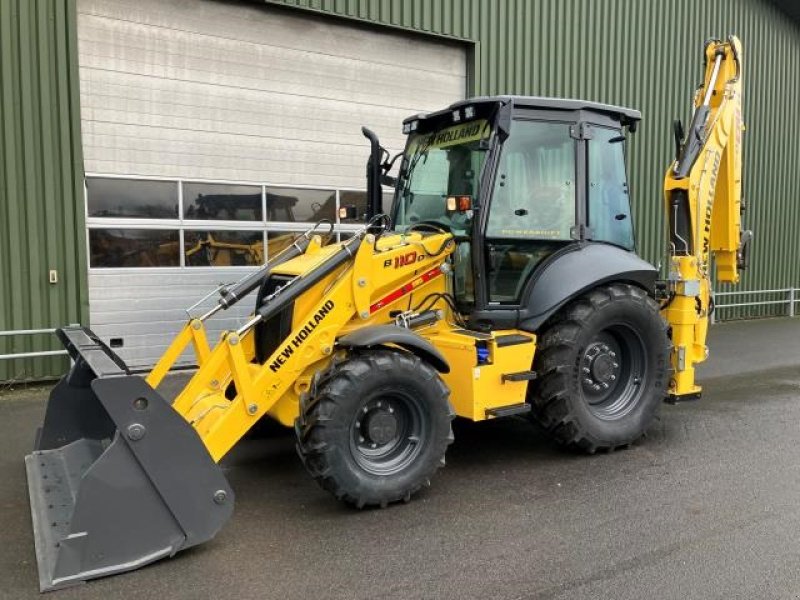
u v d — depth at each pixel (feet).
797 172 47.21
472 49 31.60
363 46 28.94
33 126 22.47
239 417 12.46
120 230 24.30
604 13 36.04
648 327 16.33
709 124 18.56
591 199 16.52
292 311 13.56
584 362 16.01
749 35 42.96
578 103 15.96
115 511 10.32
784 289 45.47
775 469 15.06
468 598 9.66
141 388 10.44
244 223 26.71
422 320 14.92
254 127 26.68
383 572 10.43
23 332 21.88
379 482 12.61
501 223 15.20
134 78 24.27
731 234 19.38
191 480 10.84
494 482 14.35
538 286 15.37
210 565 10.64
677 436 17.65
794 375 25.88
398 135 30.17
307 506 13.10
